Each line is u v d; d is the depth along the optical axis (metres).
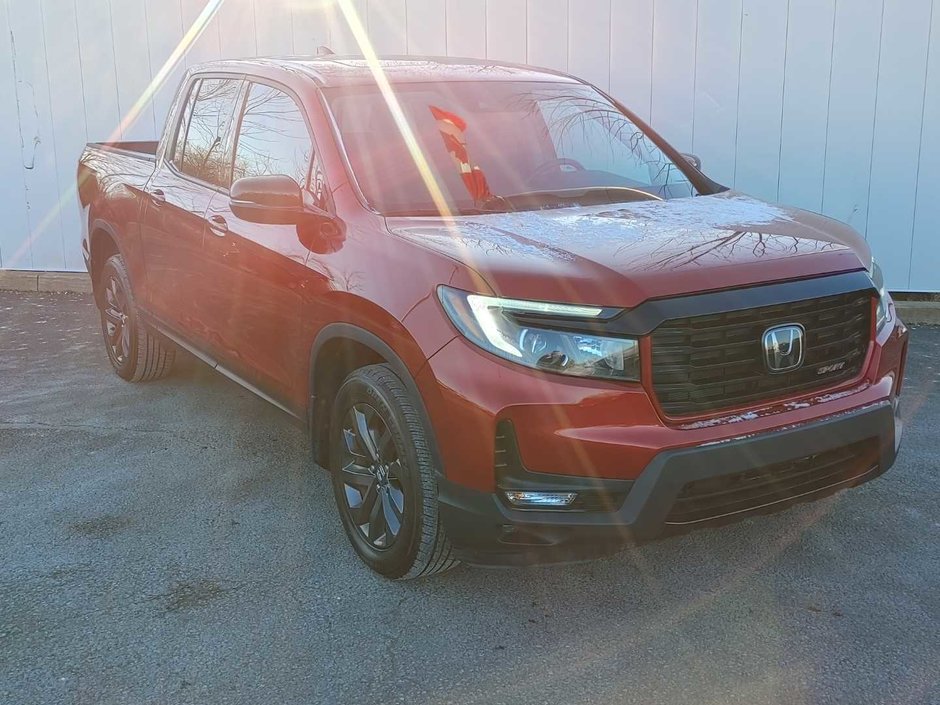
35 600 3.26
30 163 8.23
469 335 2.88
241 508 4.02
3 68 8.07
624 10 7.04
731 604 3.23
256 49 7.63
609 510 2.80
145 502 4.07
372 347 3.23
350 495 3.51
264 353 4.02
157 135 7.97
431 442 2.99
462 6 7.26
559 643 3.01
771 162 7.13
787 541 3.67
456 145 3.98
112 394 5.55
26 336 6.89
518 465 2.82
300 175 3.93
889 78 6.85
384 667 2.89
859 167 7.04
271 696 2.75
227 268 4.18
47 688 2.78
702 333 2.87
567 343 2.79
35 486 4.23
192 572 3.46
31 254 8.39
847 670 2.84
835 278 3.13
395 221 3.44
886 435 3.20
